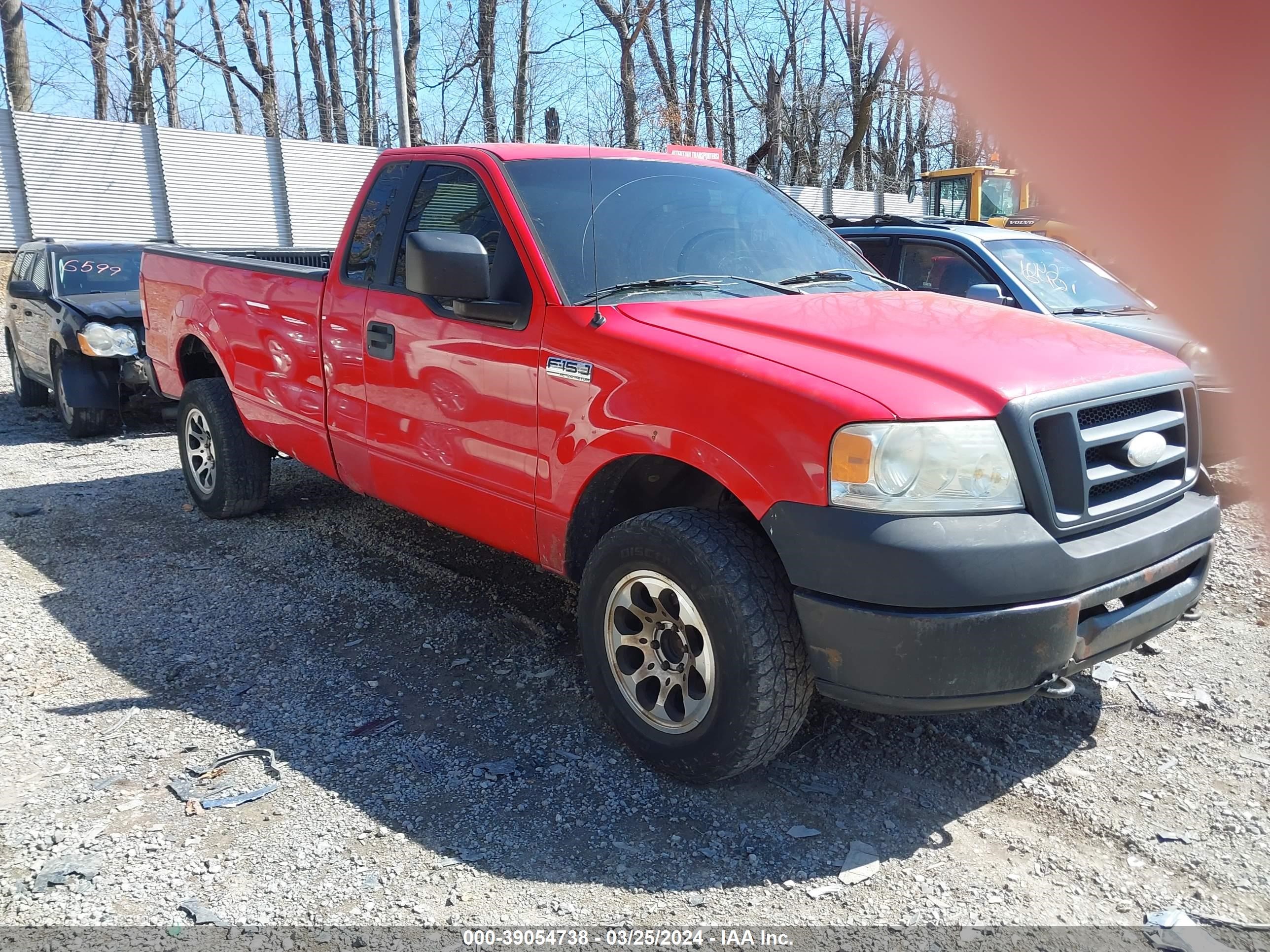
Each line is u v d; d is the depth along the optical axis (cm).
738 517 304
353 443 446
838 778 314
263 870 267
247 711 357
